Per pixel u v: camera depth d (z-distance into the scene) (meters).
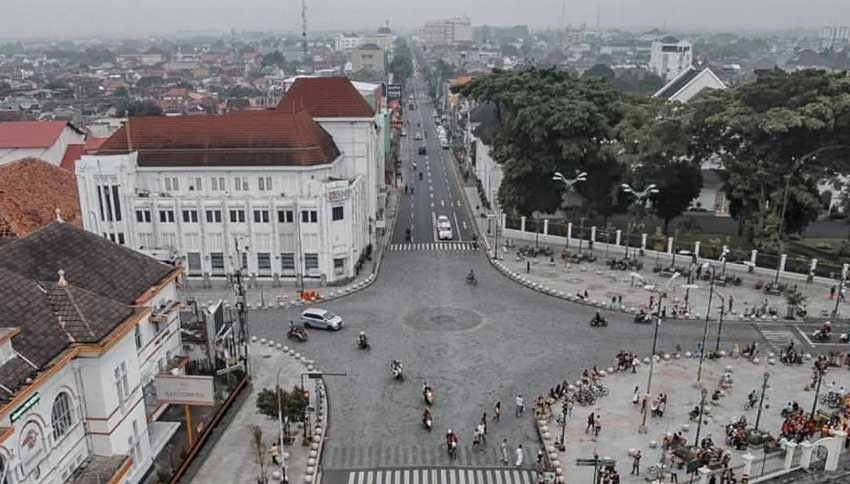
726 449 45.06
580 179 89.44
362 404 52.62
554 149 93.88
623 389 54.03
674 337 64.06
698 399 52.34
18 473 31.16
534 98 94.50
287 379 56.16
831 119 75.19
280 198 76.81
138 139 79.75
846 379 54.75
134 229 77.75
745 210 87.69
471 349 61.97
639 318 67.38
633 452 44.88
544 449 46.34
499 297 75.25
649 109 94.50
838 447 40.84
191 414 48.84
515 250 91.94
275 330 66.38
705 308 70.31
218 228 78.06
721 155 88.25
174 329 50.41
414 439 47.94
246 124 80.25
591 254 89.44
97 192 76.69
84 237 47.06
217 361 54.28
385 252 92.69
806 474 40.59
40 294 36.53
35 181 77.75
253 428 48.12
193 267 79.69
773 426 48.03
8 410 29.66
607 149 90.75
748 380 55.06
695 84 128.75
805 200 79.25
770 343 62.47
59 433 34.59
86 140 113.44
